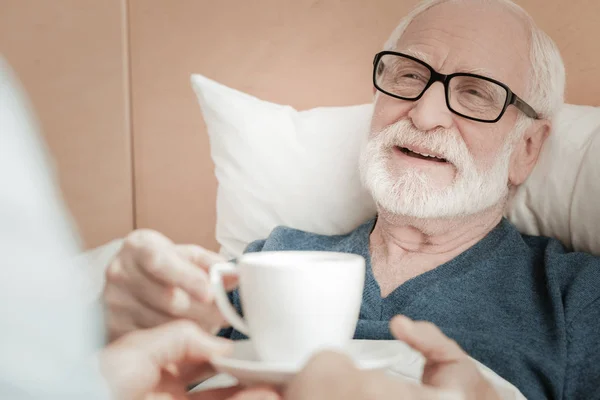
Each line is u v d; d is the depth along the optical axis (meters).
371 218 1.38
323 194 1.40
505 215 1.30
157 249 0.55
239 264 0.55
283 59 1.74
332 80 1.70
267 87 1.76
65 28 1.96
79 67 1.95
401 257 1.23
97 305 0.56
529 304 1.08
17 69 1.99
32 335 0.24
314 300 0.51
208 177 1.86
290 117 1.48
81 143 1.96
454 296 1.09
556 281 1.08
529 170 1.28
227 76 1.81
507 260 1.14
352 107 1.47
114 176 1.94
